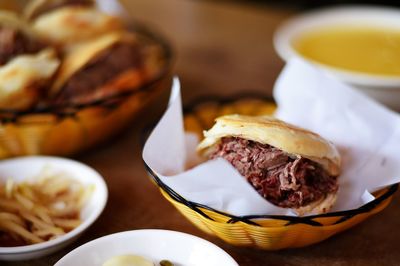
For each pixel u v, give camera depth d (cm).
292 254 48
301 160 47
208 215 44
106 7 78
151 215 52
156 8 102
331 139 54
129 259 43
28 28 65
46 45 65
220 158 46
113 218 52
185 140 53
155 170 47
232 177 44
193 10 101
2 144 56
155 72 66
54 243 45
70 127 55
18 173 54
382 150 51
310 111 56
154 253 45
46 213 50
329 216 43
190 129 57
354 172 51
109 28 68
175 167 50
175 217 52
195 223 47
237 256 47
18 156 58
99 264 44
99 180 52
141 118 67
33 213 50
